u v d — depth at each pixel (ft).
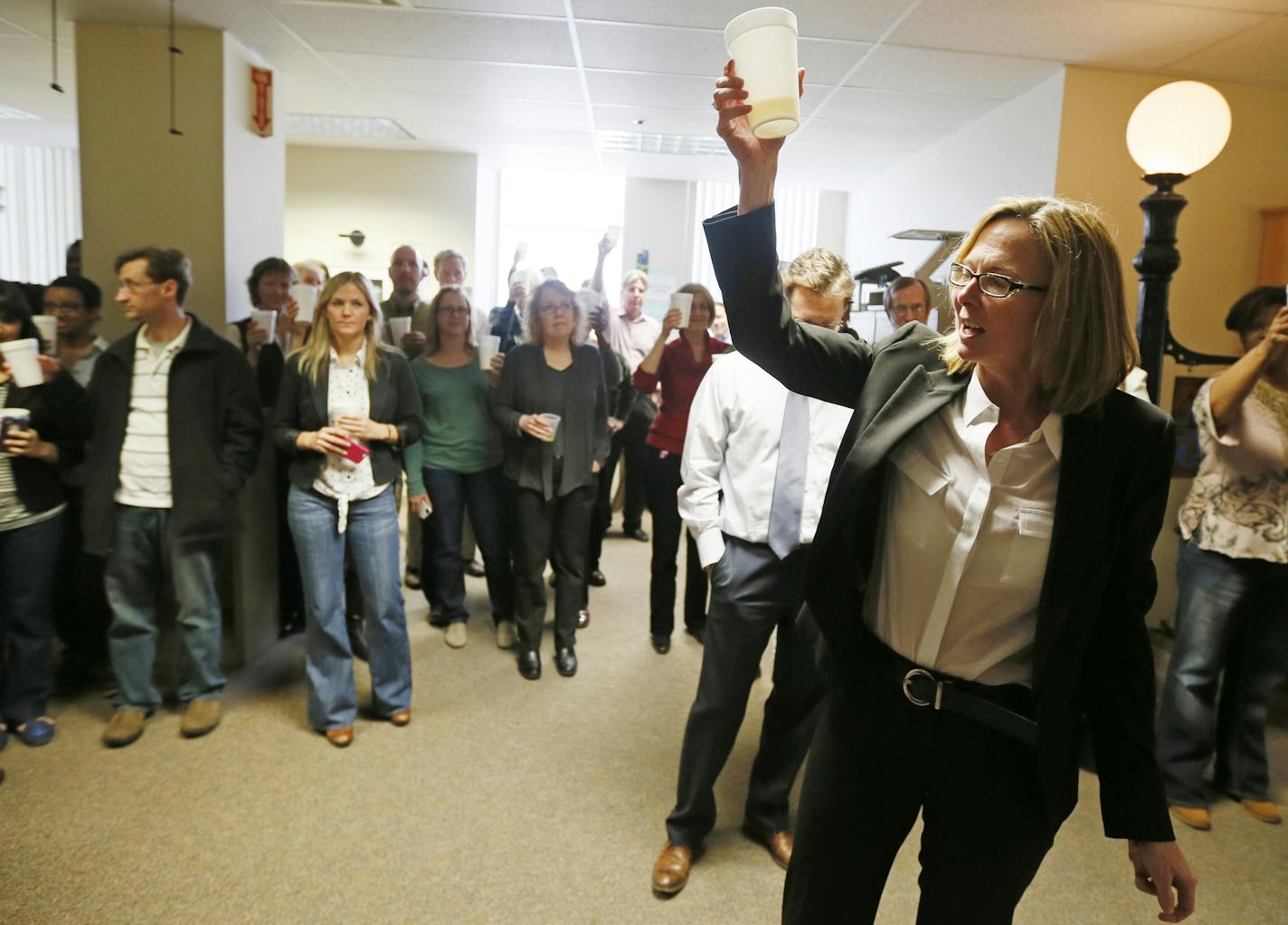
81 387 8.31
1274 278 12.98
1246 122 13.08
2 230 25.16
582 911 5.92
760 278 3.23
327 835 6.73
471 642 11.28
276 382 10.32
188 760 7.88
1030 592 3.28
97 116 12.87
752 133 3.12
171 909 5.78
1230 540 7.29
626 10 11.66
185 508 8.01
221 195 13.01
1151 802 3.27
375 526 8.39
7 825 6.73
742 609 6.09
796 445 5.98
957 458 3.33
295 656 10.53
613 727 8.91
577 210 26.17
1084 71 12.78
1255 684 7.68
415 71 14.99
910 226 19.63
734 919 5.91
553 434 9.59
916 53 12.56
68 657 9.50
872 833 3.62
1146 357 8.84
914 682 3.48
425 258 23.21
